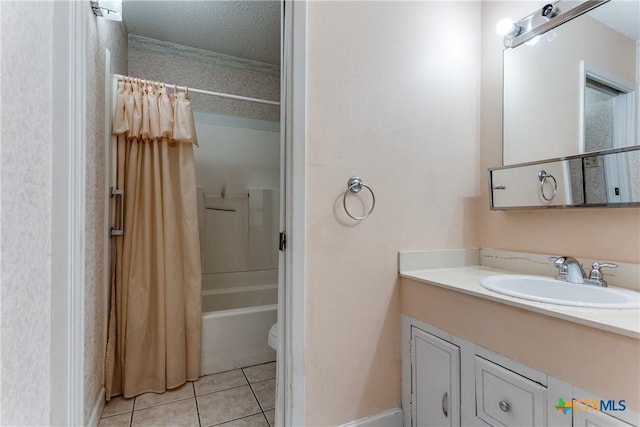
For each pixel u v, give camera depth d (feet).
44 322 2.58
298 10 3.89
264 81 9.73
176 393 5.63
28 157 2.23
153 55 8.29
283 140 4.09
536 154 4.48
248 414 5.04
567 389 2.62
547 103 4.36
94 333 4.49
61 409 2.79
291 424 3.83
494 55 5.15
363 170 4.31
